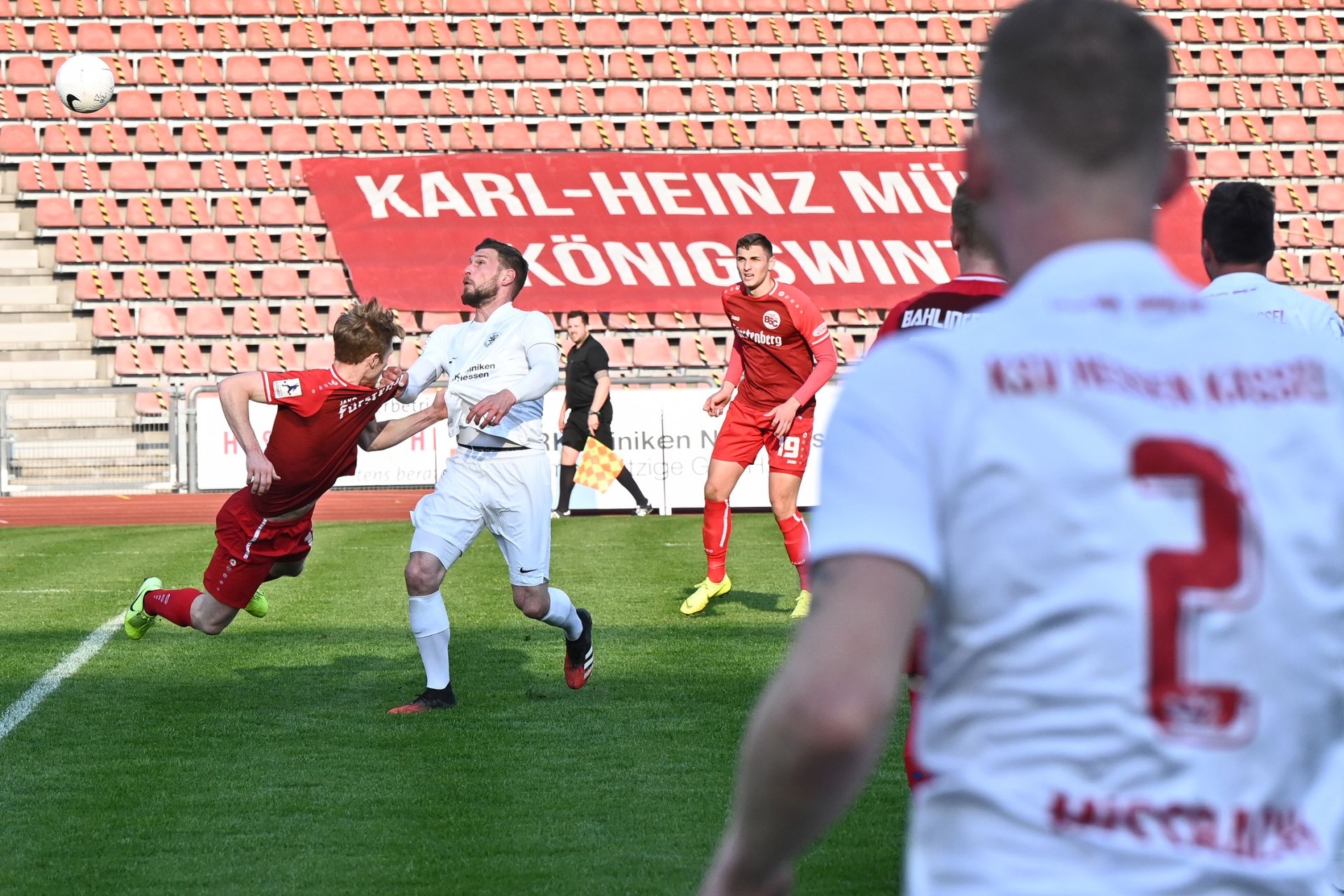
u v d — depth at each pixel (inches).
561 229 2226.9
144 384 2116.1
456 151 2353.6
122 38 2367.1
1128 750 118.3
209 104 2337.6
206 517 1615.4
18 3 2363.4
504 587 960.9
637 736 546.0
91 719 578.6
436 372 602.5
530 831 430.0
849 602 118.6
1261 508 123.4
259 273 2218.3
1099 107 127.4
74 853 410.9
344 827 435.8
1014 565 121.1
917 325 360.8
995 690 122.0
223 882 386.6
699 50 2466.8
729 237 2236.7
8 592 939.3
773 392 840.3
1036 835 119.2
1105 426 123.6
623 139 2386.8
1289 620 122.9
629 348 2181.3
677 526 1402.6
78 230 2210.9
